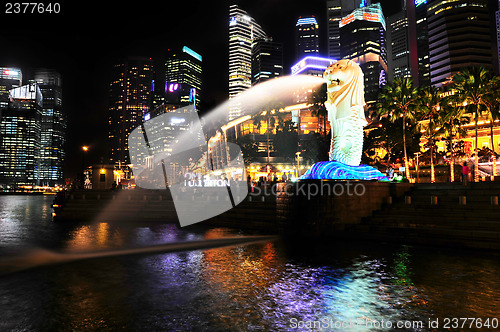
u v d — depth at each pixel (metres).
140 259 14.38
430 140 55.41
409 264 12.87
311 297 9.16
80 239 20.00
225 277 11.33
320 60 181.62
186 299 9.08
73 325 7.36
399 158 64.81
